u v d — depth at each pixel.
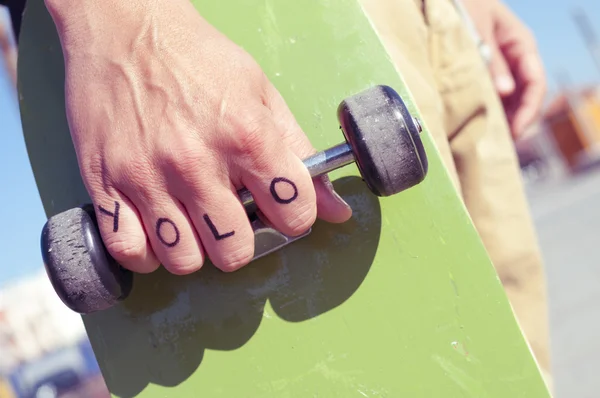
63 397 5.46
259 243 0.52
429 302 0.53
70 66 0.50
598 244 3.82
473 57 0.70
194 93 0.47
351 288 0.54
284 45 0.57
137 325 0.55
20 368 5.42
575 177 11.17
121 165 0.47
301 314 0.54
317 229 0.54
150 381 0.54
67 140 0.58
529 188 12.13
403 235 0.54
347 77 0.56
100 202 0.48
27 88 0.59
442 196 0.54
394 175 0.48
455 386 0.52
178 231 0.48
